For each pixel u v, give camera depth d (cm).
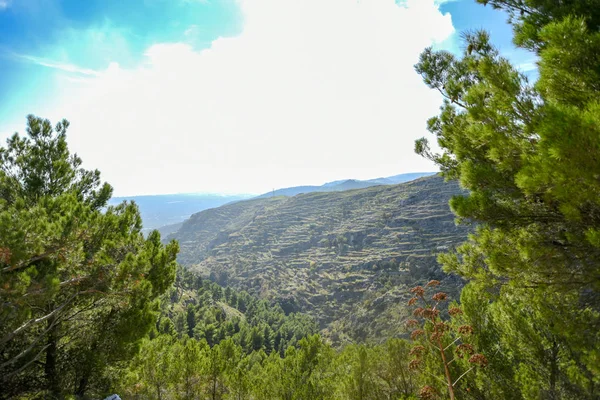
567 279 491
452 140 671
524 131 440
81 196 1228
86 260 851
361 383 1431
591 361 488
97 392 998
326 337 12738
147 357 1551
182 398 1612
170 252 1151
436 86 745
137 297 951
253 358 6197
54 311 784
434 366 952
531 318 783
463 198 564
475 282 664
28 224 692
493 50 554
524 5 549
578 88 408
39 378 921
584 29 400
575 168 341
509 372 812
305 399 1720
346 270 18388
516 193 507
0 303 630
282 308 17112
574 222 468
